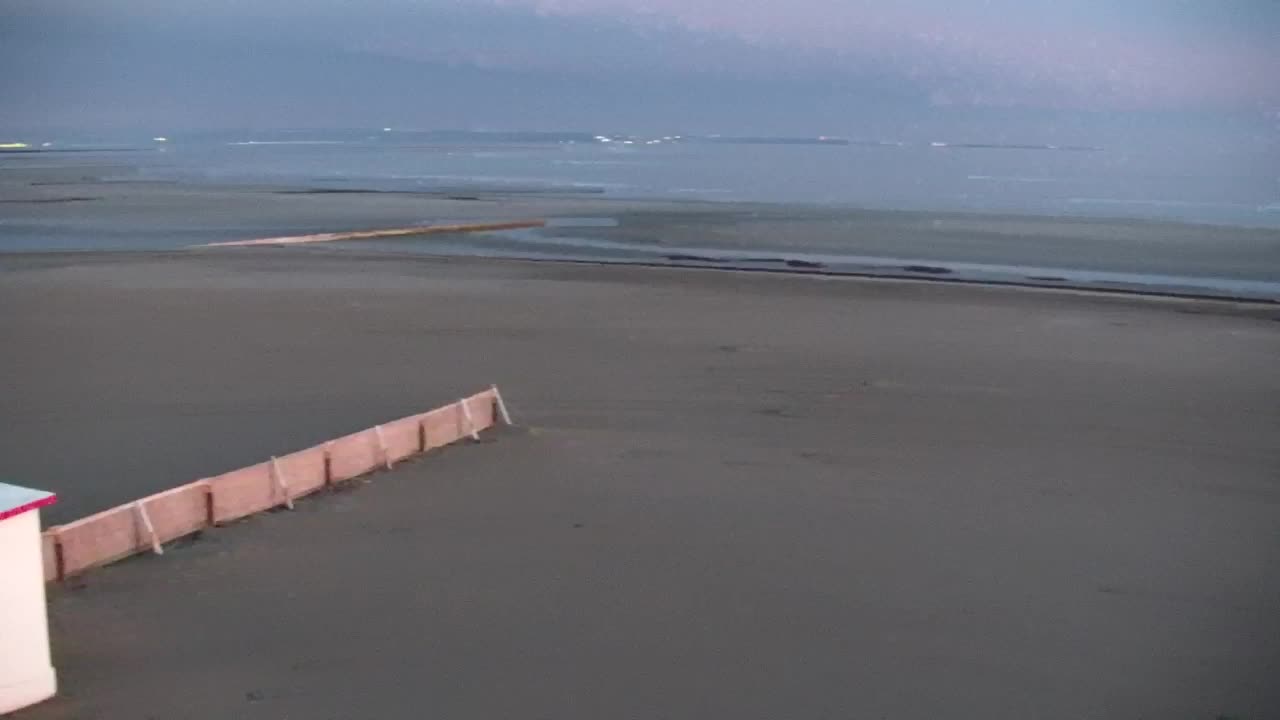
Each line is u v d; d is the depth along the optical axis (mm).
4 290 21656
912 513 9242
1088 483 10258
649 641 6609
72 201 47844
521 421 12188
